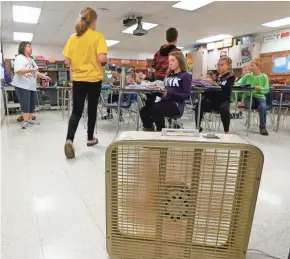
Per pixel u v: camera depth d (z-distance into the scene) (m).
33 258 0.99
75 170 2.01
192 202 0.87
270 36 7.62
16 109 5.95
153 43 9.98
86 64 2.37
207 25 6.95
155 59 3.53
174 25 6.98
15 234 1.14
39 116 5.36
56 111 6.33
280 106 3.94
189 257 0.92
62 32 7.95
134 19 6.06
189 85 2.42
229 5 5.25
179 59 2.43
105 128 3.98
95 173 1.95
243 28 7.28
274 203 1.50
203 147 0.82
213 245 0.90
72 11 5.71
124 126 4.19
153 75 3.80
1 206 1.40
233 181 0.84
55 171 1.98
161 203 0.89
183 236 0.90
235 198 0.86
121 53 11.62
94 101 2.56
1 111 4.62
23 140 3.05
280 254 1.04
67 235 1.14
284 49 7.24
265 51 7.82
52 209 1.38
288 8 5.41
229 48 8.80
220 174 0.84
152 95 2.73
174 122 3.08
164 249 0.92
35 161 2.23
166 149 0.85
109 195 0.91
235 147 0.81
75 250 1.04
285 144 3.07
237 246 0.89
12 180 1.78
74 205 1.43
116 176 0.89
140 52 12.01
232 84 3.15
